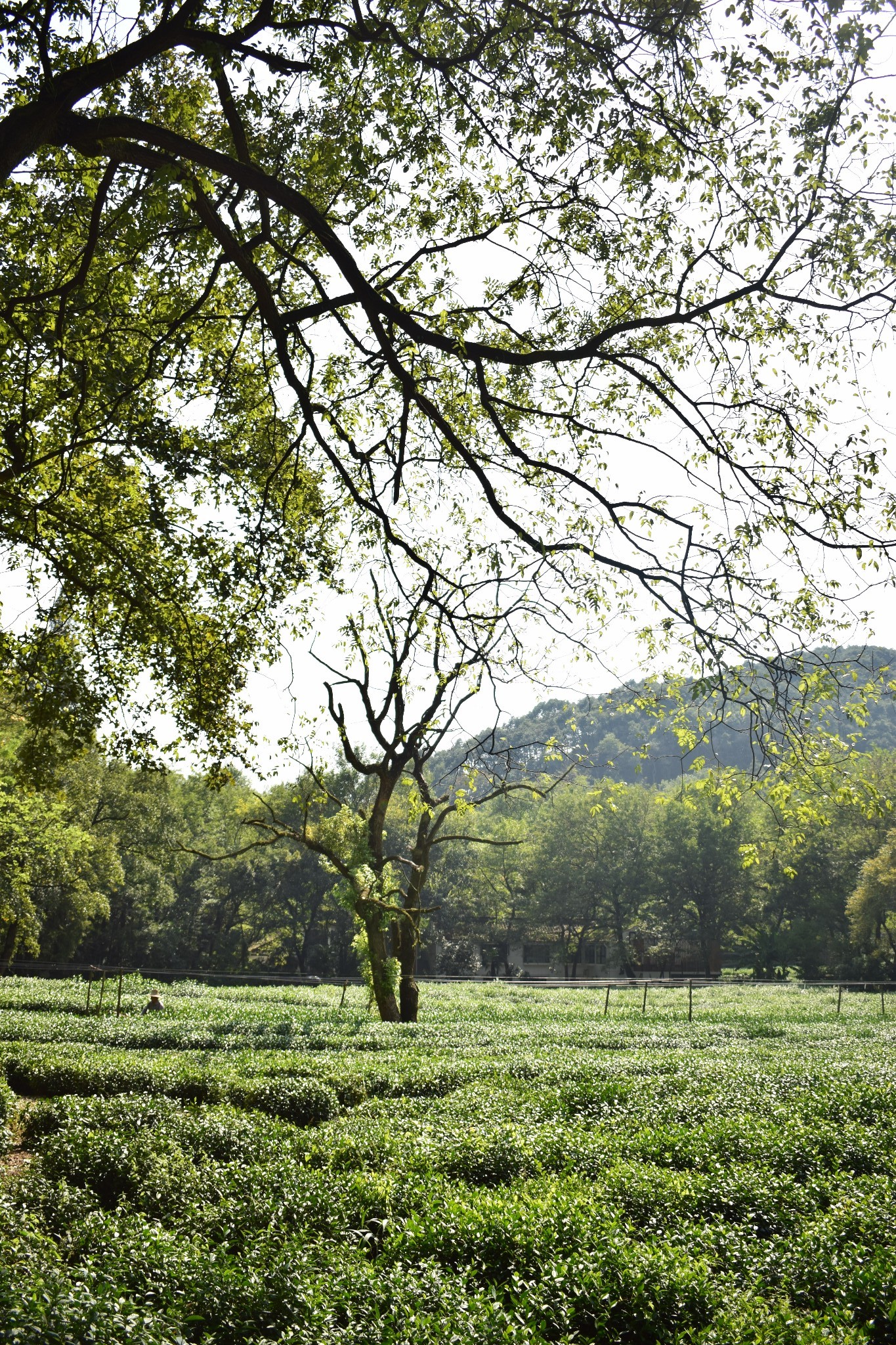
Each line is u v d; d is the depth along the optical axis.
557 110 8.68
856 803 8.89
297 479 12.48
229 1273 6.42
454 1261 7.47
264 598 11.44
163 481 14.04
